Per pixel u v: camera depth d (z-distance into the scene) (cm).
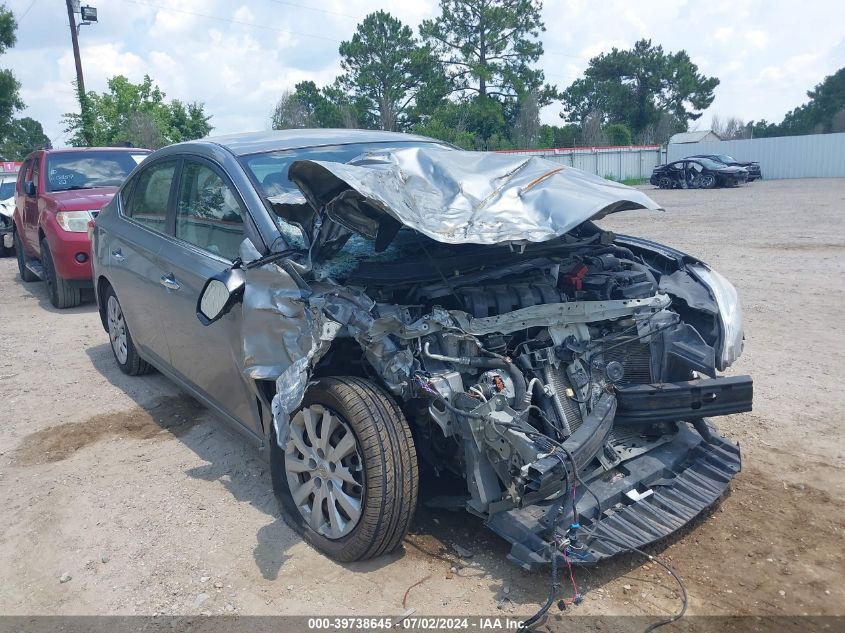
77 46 2783
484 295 350
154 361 536
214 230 429
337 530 340
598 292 374
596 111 6378
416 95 5009
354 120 4797
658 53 6856
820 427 482
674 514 342
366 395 326
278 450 381
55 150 1016
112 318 618
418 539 362
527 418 334
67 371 652
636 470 362
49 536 385
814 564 337
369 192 313
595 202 342
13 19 3819
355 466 336
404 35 4919
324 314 324
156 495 418
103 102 3528
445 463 359
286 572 341
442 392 320
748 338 688
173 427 514
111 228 573
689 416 357
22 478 450
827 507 384
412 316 336
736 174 3209
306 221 376
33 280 1140
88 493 426
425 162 364
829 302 824
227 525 383
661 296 382
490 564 340
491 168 374
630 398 353
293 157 441
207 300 375
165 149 525
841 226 1552
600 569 335
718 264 1102
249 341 362
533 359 354
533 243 351
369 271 344
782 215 1866
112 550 368
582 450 315
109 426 521
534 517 323
